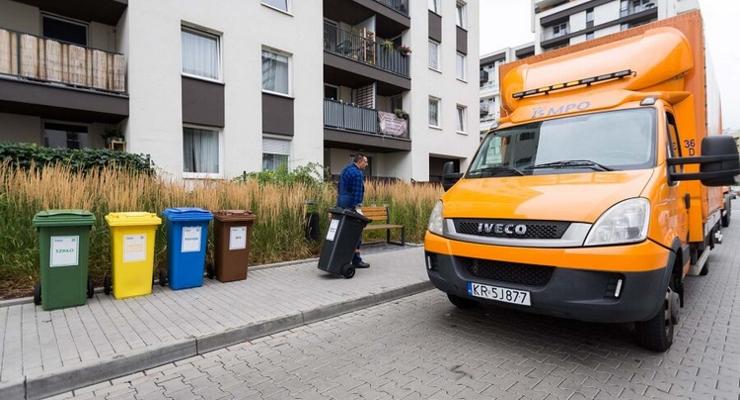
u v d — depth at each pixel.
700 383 3.18
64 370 3.15
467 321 4.71
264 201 7.29
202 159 12.21
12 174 5.59
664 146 3.94
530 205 3.55
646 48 4.68
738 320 4.69
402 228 9.56
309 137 14.66
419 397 3.00
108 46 11.59
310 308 4.79
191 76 11.66
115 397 3.05
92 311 4.55
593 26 51.09
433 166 22.55
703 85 4.96
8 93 8.71
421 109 19.72
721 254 9.09
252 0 13.08
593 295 3.15
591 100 4.69
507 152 4.86
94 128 11.45
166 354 3.63
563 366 3.50
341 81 17.66
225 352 3.89
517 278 3.56
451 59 21.69
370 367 3.53
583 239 3.20
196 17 11.78
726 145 3.58
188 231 5.57
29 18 10.41
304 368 3.53
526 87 5.41
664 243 3.33
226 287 5.70
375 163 20.00
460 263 3.92
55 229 4.53
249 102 12.97
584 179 3.78
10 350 3.50
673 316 3.84
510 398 2.98
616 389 3.10
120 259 5.03
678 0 47.91
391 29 19.30
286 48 14.03
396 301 5.59
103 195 5.77
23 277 5.20
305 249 7.75
